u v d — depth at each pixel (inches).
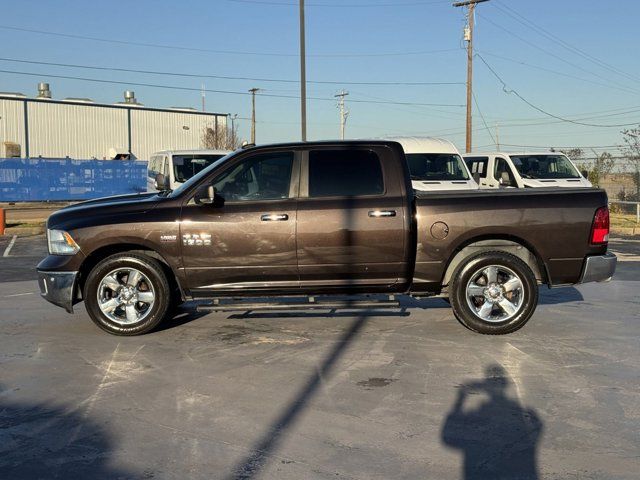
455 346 253.4
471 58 1315.2
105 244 264.7
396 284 269.7
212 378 215.5
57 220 270.4
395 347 252.1
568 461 154.6
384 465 152.6
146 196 294.7
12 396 199.9
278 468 151.2
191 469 151.0
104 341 263.7
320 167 269.0
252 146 276.4
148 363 232.7
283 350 248.7
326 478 146.2
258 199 266.4
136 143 2128.4
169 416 183.0
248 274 265.4
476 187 522.9
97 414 185.0
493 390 203.2
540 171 645.3
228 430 173.2
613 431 172.1
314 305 264.1
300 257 263.4
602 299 353.7
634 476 146.9
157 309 268.4
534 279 267.0
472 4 1298.0
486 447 162.4
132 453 159.8
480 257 266.2
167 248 263.6
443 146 555.5
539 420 179.5
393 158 270.5
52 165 1583.4
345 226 262.5
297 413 184.5
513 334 271.7
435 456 157.2
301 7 1005.8
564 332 276.1
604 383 209.9
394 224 263.4
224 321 298.8
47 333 277.9
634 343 258.4
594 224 267.4
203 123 2269.9
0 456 158.7
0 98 1882.4
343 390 203.2
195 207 265.3
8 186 1533.0
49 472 150.1
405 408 188.1
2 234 776.9
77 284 270.1
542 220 265.7
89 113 2034.9
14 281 429.4
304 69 1015.0
